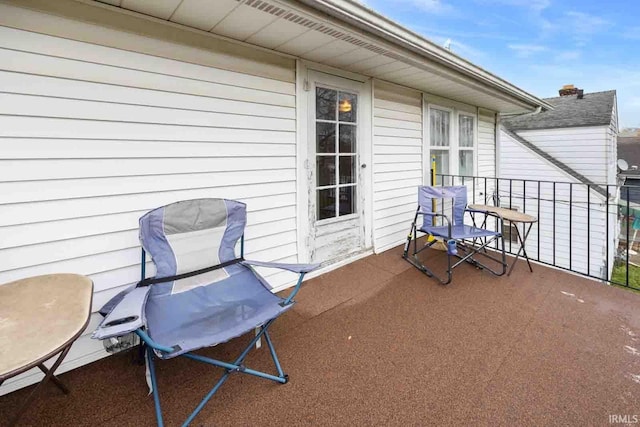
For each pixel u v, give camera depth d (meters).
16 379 1.74
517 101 5.18
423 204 3.62
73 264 1.93
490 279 3.20
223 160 2.53
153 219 1.96
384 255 3.87
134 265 2.15
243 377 1.82
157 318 1.69
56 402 1.65
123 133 2.05
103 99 1.96
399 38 2.61
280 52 2.80
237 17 2.12
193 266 2.07
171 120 2.24
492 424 1.50
